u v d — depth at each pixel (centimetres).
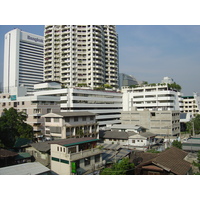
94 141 2670
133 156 2714
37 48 14125
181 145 3647
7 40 13400
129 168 2059
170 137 5734
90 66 8881
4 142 3150
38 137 4531
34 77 13750
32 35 13912
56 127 3822
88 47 9031
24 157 2791
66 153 2242
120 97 8569
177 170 1594
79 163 2325
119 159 2881
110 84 9781
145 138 4344
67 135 3800
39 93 6750
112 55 10256
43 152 2789
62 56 8888
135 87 8906
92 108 6938
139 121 6562
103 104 7412
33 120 4941
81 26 9256
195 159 2470
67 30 9025
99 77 9012
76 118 4088
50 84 6756
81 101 6506
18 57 13025
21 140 3416
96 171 2431
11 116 3491
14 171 1664
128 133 4959
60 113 3938
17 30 13125
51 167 2400
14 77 12756
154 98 7894
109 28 10288
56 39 9112
